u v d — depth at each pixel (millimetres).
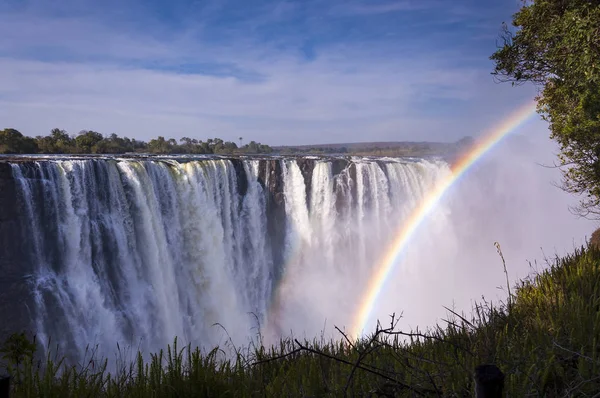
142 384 4695
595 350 4711
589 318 5594
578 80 10141
